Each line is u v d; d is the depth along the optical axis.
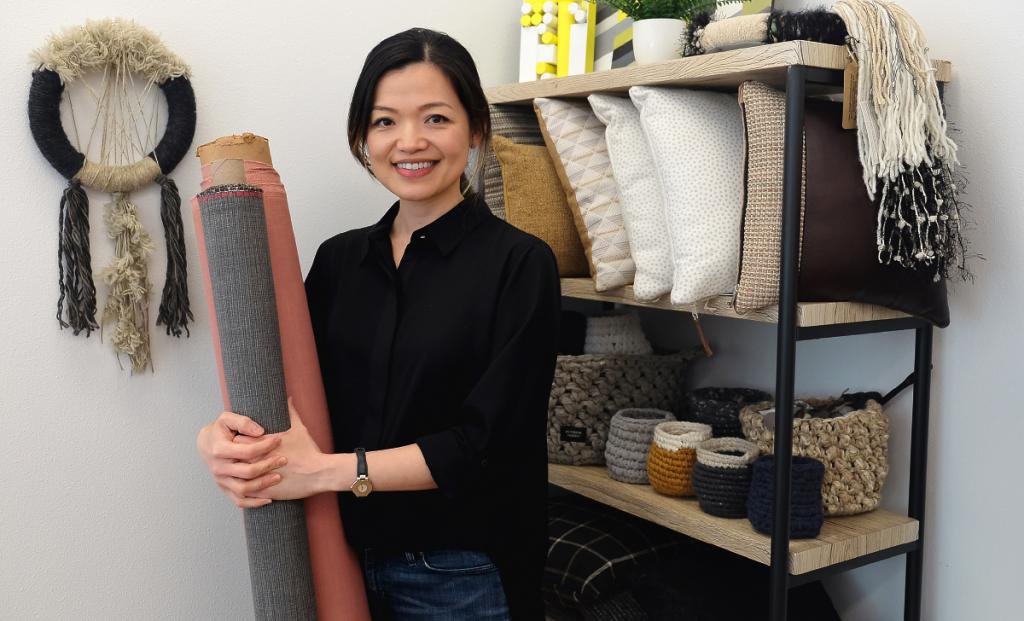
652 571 1.84
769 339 2.04
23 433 1.59
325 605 1.39
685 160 1.58
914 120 1.41
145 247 1.66
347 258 1.50
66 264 1.59
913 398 1.72
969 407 1.68
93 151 1.62
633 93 1.65
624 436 1.90
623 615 1.81
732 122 1.64
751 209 1.49
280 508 1.30
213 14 1.74
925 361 1.67
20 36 1.54
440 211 1.40
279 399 1.29
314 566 1.38
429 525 1.37
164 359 1.73
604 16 2.12
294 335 1.38
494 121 2.00
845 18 1.41
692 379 2.25
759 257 1.48
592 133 1.87
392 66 1.33
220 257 1.26
